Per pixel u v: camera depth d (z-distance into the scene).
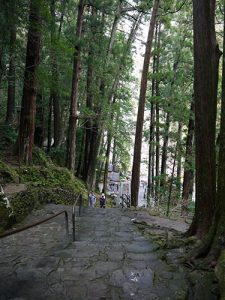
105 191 23.58
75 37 15.23
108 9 17.00
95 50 17.78
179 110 14.73
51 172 13.64
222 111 4.99
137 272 4.49
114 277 4.30
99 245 5.86
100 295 3.79
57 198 11.24
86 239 6.43
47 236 6.59
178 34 17.00
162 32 17.47
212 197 6.21
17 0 8.45
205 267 4.42
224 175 4.80
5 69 10.73
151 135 18.42
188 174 16.75
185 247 5.70
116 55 19.83
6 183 9.34
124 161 34.91
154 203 15.30
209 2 6.33
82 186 16.64
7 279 4.16
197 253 4.82
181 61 16.95
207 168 6.26
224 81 5.00
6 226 6.74
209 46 6.35
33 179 11.31
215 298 3.35
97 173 26.52
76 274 4.38
